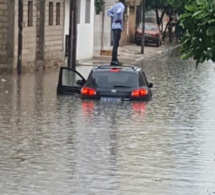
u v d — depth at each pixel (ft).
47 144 64.54
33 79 128.67
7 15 136.56
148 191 47.93
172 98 103.24
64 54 162.61
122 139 67.97
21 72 138.92
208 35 33.96
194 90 115.75
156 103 96.32
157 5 272.10
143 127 75.72
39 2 149.07
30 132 71.05
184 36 35.17
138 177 52.08
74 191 47.52
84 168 54.70
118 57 191.01
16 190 47.50
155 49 235.81
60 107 89.97
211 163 57.57
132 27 253.24
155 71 154.51
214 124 79.41
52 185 49.08
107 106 91.09
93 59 181.37
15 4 136.36
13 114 83.56
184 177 52.31
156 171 54.19
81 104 92.68
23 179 50.75
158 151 62.34
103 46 199.21
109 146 64.13
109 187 48.85
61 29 160.76
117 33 153.48
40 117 81.35
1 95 103.09
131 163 56.95
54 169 54.19
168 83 127.03
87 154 60.23
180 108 92.27
